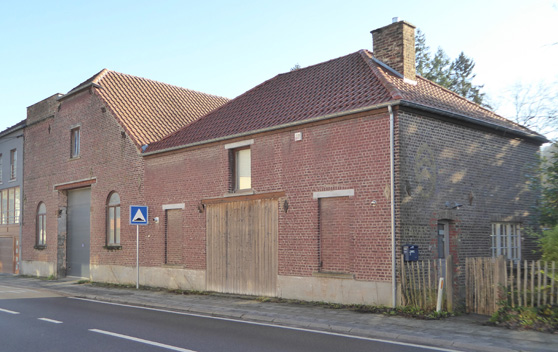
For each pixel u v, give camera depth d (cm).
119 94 2420
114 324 1170
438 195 1412
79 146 2528
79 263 2573
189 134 1978
